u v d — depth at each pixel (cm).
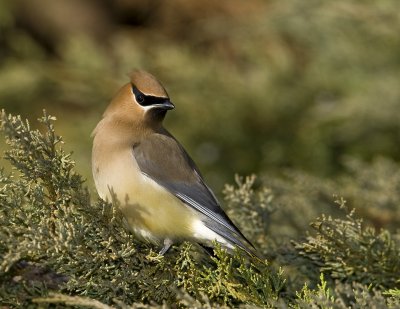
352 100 1552
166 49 1620
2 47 1708
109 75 1617
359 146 1567
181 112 1591
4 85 1602
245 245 921
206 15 1744
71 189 810
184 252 827
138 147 988
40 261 809
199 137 1597
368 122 1556
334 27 1591
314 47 1617
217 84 1609
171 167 977
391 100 1531
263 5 1723
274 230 1131
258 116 1600
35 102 1609
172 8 1759
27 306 796
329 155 1573
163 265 817
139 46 1716
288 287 912
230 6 1730
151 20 1786
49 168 802
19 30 1800
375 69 1591
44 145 802
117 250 817
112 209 825
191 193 966
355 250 887
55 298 715
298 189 1190
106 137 1001
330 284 927
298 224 1152
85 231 789
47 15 1819
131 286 811
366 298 734
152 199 959
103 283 789
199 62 1612
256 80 1616
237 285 792
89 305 721
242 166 1583
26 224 797
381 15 1570
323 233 882
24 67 1608
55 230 809
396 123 1543
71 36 1738
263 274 811
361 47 1589
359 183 1216
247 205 990
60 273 799
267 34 1667
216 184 1566
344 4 1573
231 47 1720
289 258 943
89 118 1556
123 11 1812
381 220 1181
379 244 891
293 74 1627
